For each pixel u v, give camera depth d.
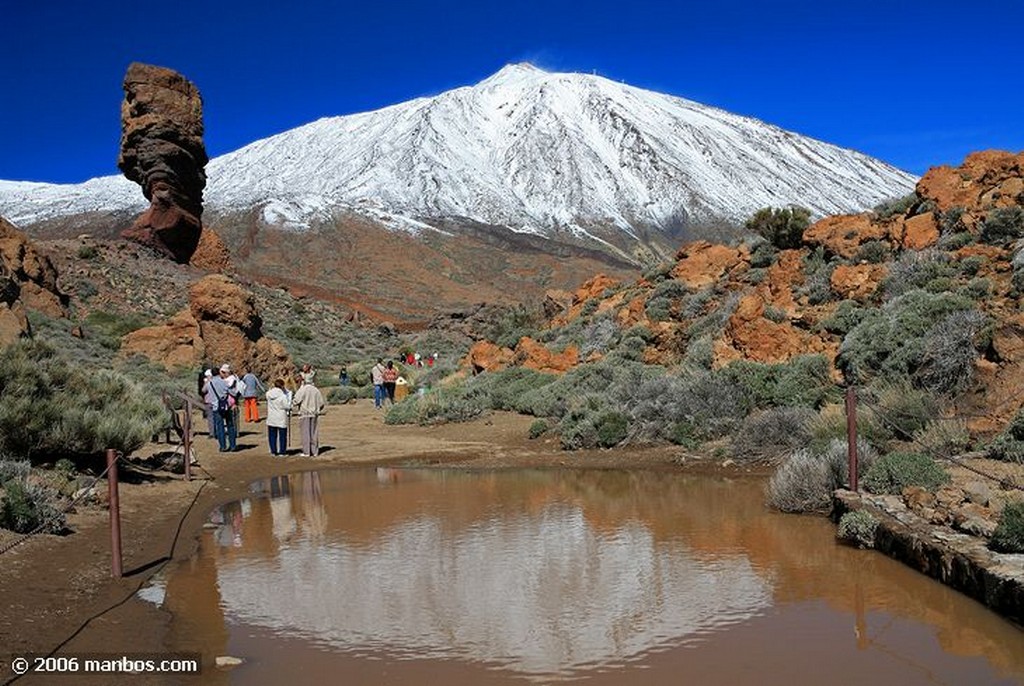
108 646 5.96
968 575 6.84
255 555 8.62
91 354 33.81
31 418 11.28
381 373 28.33
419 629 6.38
